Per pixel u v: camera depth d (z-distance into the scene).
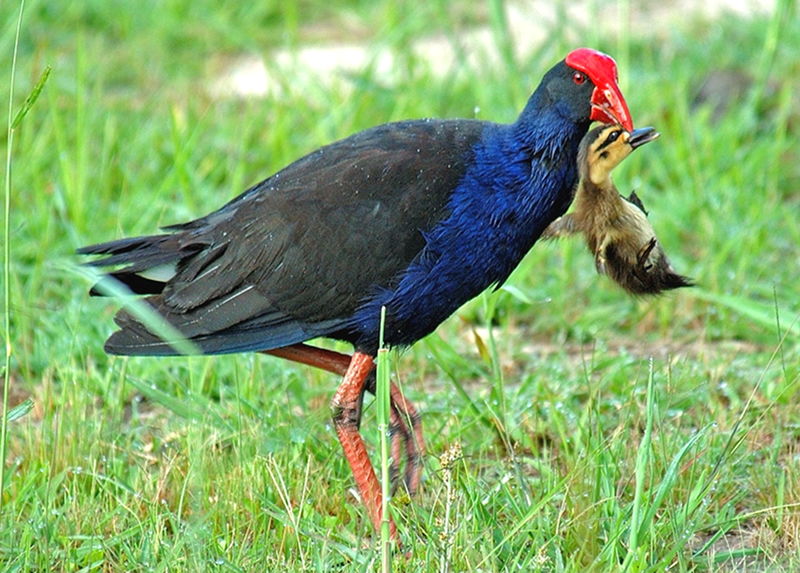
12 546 8.12
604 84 8.80
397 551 8.21
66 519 8.42
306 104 15.73
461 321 12.04
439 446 9.60
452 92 16.12
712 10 19.59
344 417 8.87
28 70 16.83
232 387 10.69
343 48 19.11
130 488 8.77
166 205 12.35
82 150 13.59
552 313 12.25
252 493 8.61
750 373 10.77
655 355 11.52
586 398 10.55
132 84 17.59
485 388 10.77
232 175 14.16
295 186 8.91
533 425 9.95
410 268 8.79
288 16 17.55
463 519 7.82
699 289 12.10
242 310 8.87
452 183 8.84
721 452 8.98
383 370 6.98
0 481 7.72
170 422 9.99
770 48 15.65
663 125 15.29
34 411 10.37
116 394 10.40
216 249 8.94
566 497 8.17
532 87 16.16
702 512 8.25
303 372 11.05
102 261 9.32
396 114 15.25
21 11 8.05
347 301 8.84
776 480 8.88
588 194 9.10
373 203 8.77
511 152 8.94
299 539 8.16
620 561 7.94
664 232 13.35
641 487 7.70
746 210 13.57
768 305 11.53
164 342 8.78
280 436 9.47
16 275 11.99
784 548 8.20
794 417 9.84
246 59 18.81
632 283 9.51
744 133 15.35
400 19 19.56
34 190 13.69
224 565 7.74
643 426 9.71
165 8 19.52
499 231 8.95
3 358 10.88
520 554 7.82
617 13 20.06
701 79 16.56
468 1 19.41
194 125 15.31
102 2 19.45
